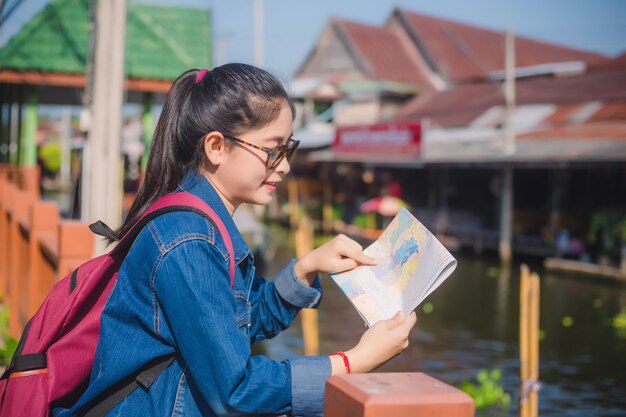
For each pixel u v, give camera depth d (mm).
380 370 9234
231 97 1594
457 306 14180
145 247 1518
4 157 15719
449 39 33750
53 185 41375
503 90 26859
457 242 23375
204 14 12656
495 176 24234
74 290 1643
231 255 1547
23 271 5793
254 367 1432
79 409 1566
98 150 6453
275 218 32250
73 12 12367
